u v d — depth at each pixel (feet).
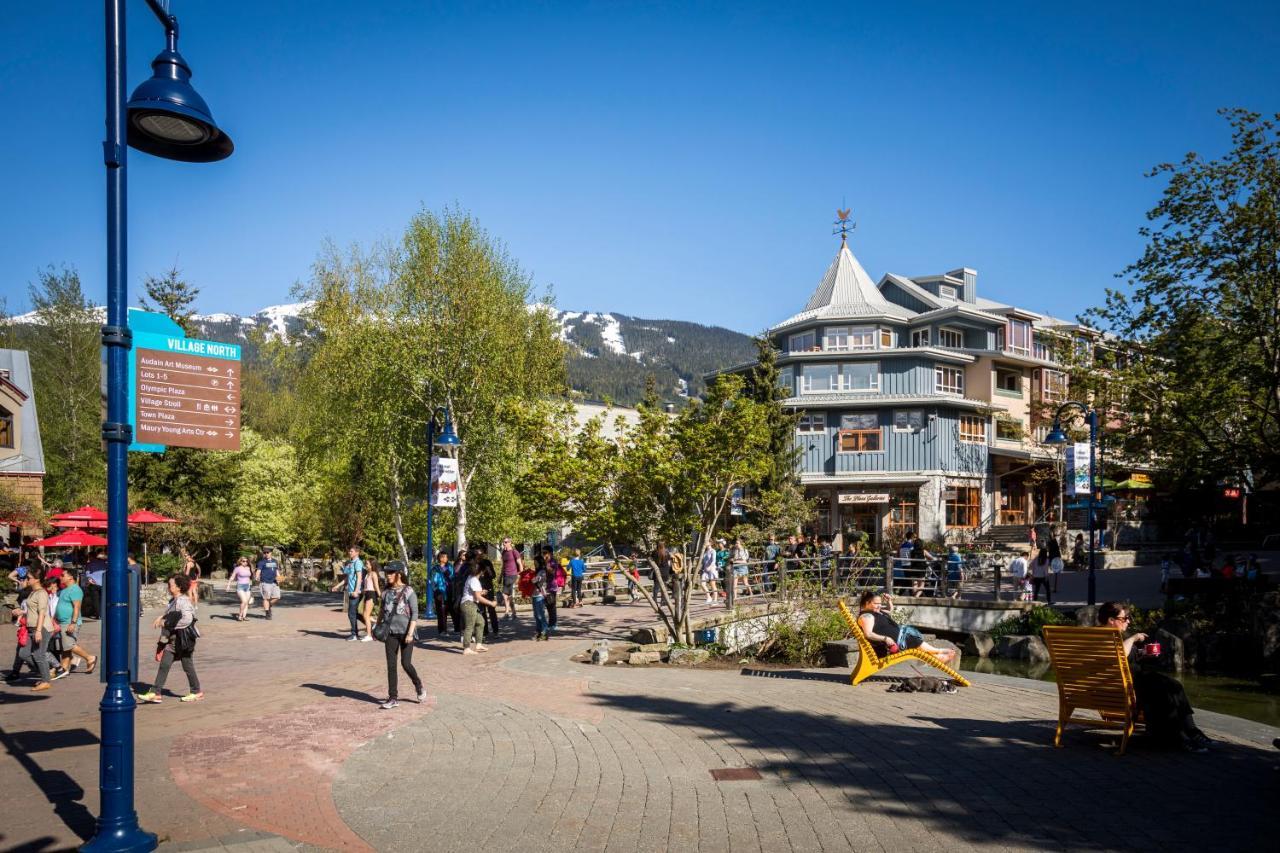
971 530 149.69
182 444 25.00
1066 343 102.06
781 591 59.98
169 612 36.78
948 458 148.15
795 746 27.81
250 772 25.46
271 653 53.01
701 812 21.43
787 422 122.93
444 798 22.81
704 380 164.76
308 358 109.70
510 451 96.12
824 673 43.34
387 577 35.40
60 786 24.25
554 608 64.90
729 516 120.67
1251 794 21.90
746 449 52.34
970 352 154.40
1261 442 75.77
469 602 51.88
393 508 97.91
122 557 19.44
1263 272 71.31
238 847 19.24
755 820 20.77
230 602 97.35
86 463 150.30
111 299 19.44
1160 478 86.02
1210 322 74.84
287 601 101.50
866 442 149.69
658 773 24.93
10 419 111.65
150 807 22.24
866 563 79.97
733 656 52.75
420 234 93.76
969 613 76.07
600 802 22.34
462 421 95.09
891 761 25.75
